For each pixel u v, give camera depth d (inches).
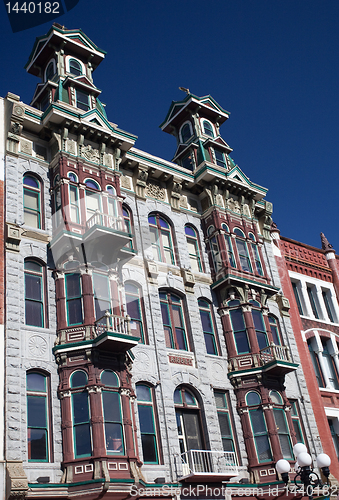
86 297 822.5
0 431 687.1
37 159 932.6
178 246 1051.9
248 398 964.0
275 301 1165.1
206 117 1286.9
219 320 1034.1
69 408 749.9
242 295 1044.5
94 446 719.1
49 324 807.1
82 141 959.0
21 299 797.9
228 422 939.3
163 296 985.5
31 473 690.8
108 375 786.8
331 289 1358.3
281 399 983.0
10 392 717.9
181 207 1115.9
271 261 1219.9
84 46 1095.6
